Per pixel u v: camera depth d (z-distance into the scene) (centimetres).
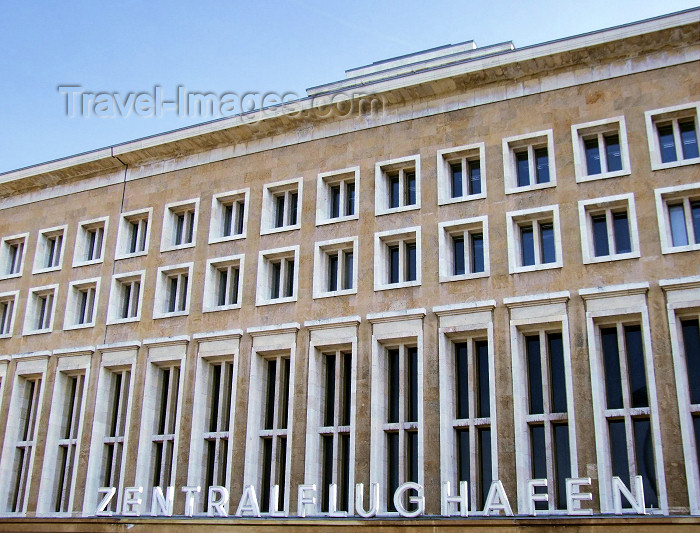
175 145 4119
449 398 3133
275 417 3438
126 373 3862
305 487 3067
